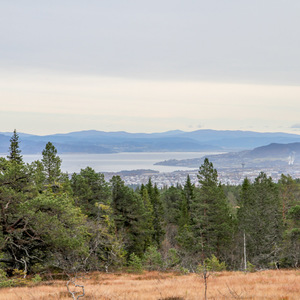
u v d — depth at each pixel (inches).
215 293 674.2
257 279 919.0
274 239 1854.1
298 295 618.2
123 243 1708.9
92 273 1299.2
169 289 761.0
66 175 1766.7
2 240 1022.4
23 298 671.8
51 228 1055.0
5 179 1106.1
